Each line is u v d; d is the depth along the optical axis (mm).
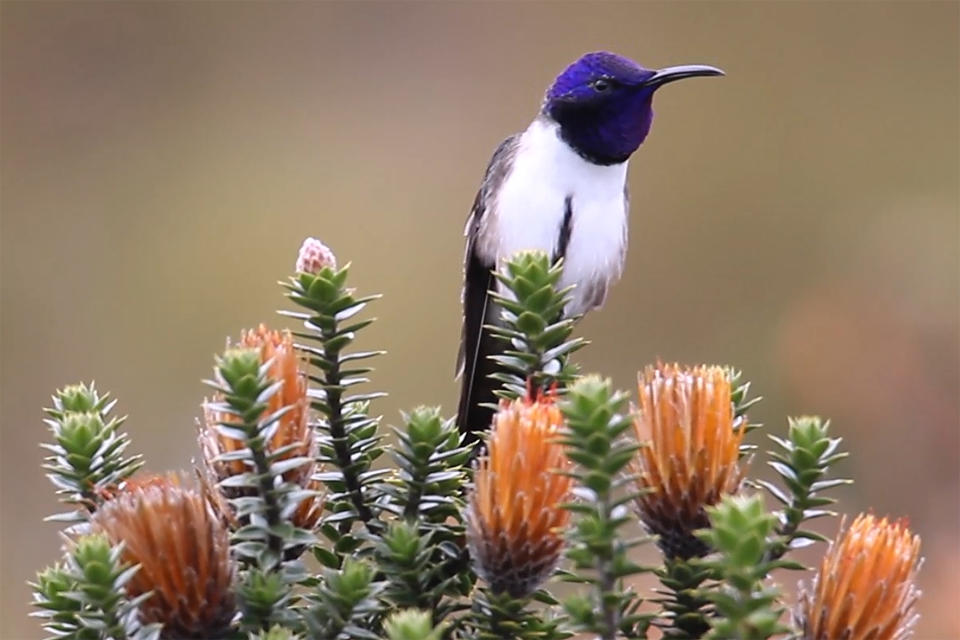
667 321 13977
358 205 15258
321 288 3648
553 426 3400
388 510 3742
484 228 8258
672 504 3473
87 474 3623
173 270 14984
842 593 3383
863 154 15234
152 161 15672
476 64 15945
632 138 8062
